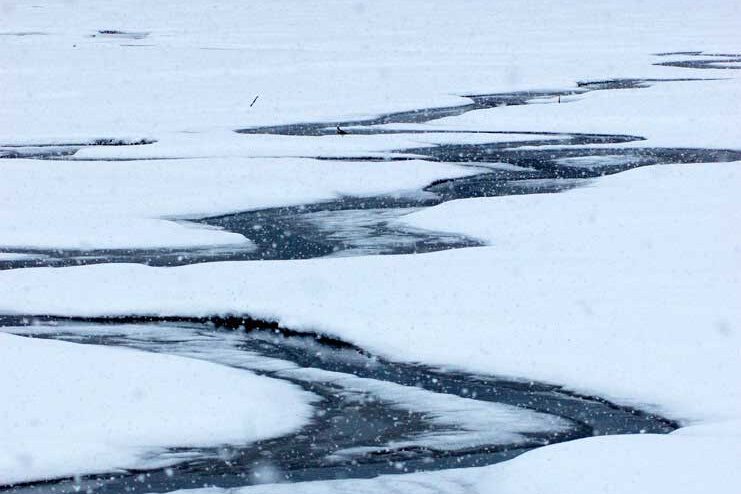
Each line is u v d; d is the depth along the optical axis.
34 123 30.91
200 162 22.95
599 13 82.69
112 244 15.99
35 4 97.44
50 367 9.59
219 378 9.48
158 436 8.16
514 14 82.00
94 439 8.03
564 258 13.73
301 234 16.77
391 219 17.80
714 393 8.82
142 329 11.53
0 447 7.83
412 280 12.73
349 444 8.15
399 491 7.16
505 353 10.05
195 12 86.94
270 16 82.12
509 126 30.09
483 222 16.69
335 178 21.50
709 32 66.44
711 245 14.20
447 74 43.53
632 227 15.63
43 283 13.18
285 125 30.91
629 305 11.29
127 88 38.84
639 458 7.02
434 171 22.30
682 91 35.91
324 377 9.82
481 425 8.56
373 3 95.00
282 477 7.49
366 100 36.34
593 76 42.53
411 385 9.52
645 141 26.50
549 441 8.23
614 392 9.06
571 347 10.07
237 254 15.41
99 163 23.03
